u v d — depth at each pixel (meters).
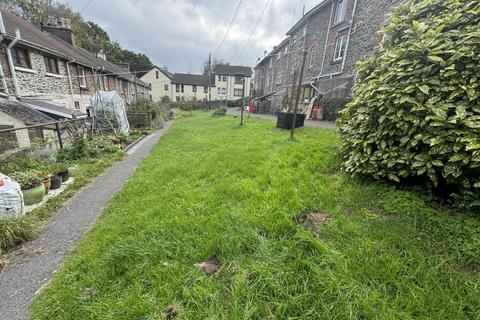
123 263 2.07
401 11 3.17
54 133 8.17
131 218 2.93
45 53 9.88
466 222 1.97
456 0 2.53
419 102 2.30
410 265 1.74
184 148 7.28
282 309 1.50
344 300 1.50
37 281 2.14
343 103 10.62
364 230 2.18
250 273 1.82
